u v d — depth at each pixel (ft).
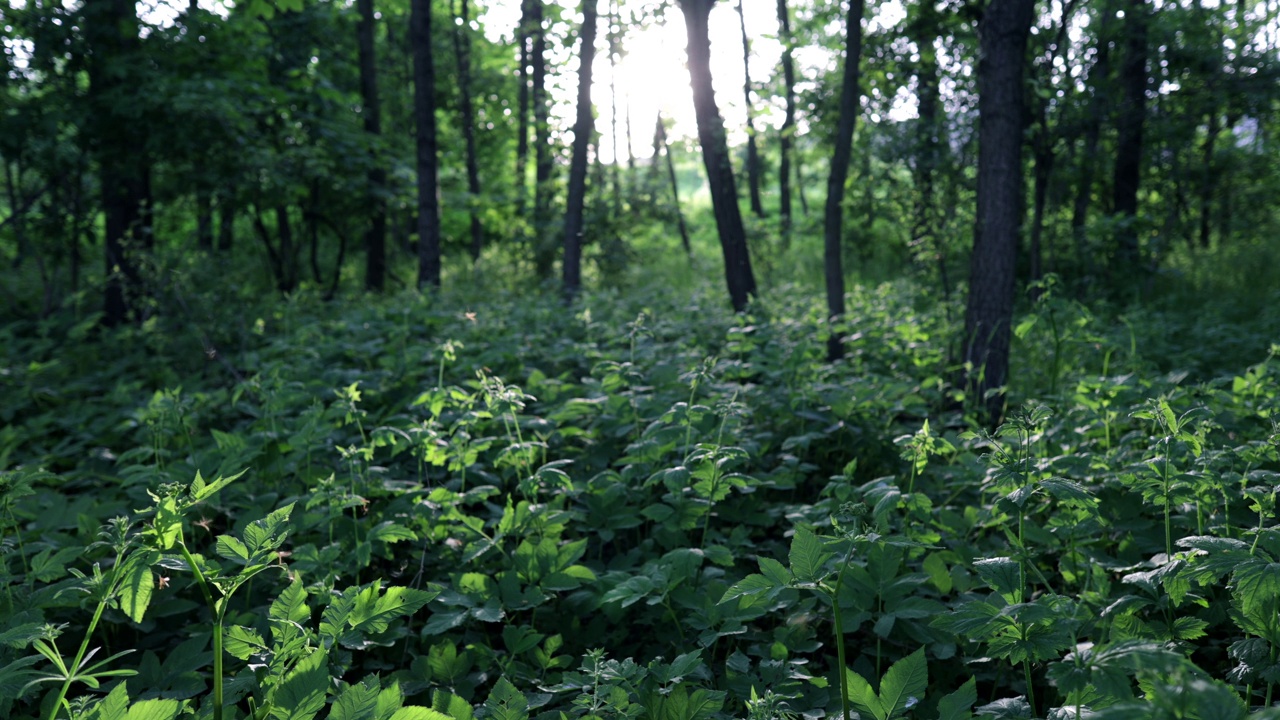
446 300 35.47
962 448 15.35
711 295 39.42
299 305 33.42
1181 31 37.19
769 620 12.05
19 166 35.60
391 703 7.44
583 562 13.37
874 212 45.70
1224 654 10.29
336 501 11.75
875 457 16.55
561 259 57.47
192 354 28.50
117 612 11.73
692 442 14.85
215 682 7.82
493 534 13.60
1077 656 6.81
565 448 17.31
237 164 35.53
